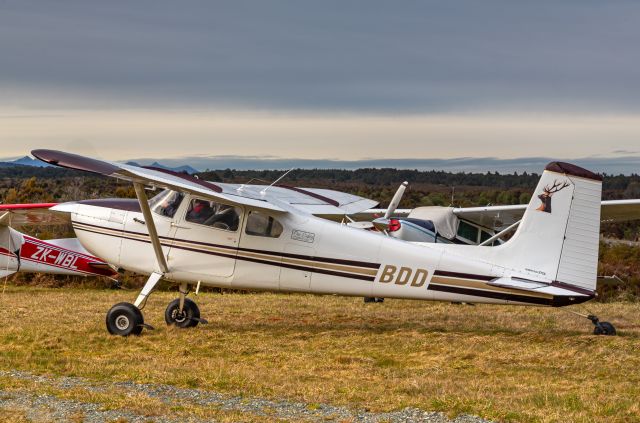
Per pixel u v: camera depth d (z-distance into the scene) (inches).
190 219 733.9
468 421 418.0
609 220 1188.5
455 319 842.2
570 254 684.1
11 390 478.9
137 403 446.0
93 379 520.7
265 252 724.0
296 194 866.8
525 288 666.8
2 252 1232.8
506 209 1058.7
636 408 437.7
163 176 679.1
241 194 719.7
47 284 1382.9
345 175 5634.8
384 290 716.0
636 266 1439.5
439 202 2955.2
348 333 734.5
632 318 874.1
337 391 491.5
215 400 465.1
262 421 413.1
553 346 660.1
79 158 643.5
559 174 686.5
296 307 948.0
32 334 709.3
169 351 645.3
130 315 710.5
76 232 767.7
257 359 617.0
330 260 717.9
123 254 751.1
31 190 2470.5
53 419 411.5
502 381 531.2
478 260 701.9
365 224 1042.7
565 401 458.0
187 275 737.0
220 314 874.1
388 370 573.9
